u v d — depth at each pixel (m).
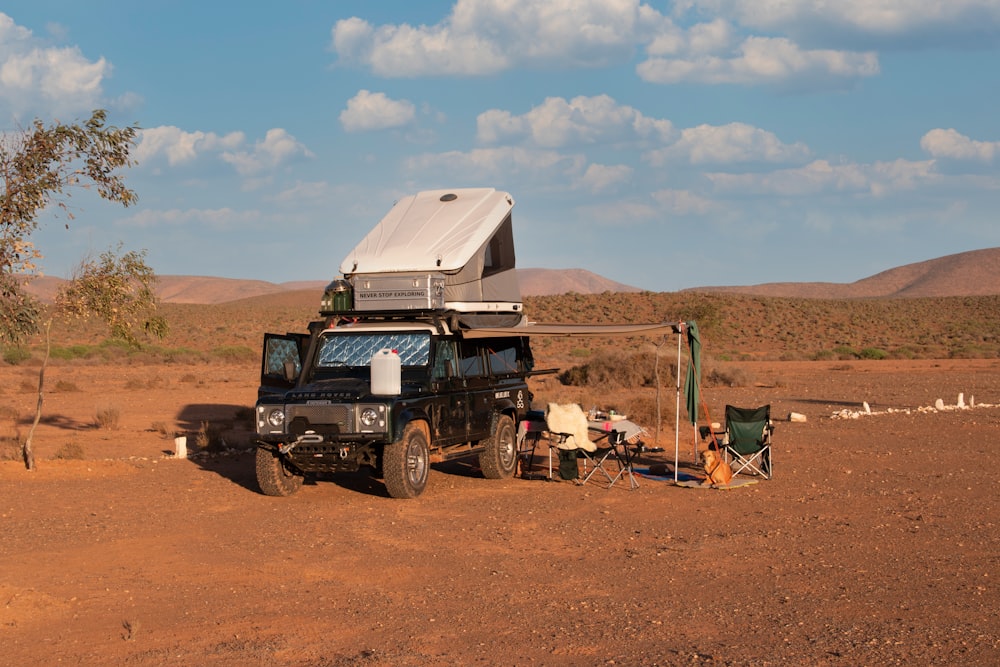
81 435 19.17
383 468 11.54
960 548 8.77
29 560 8.65
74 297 13.55
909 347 64.94
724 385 33.16
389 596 7.40
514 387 14.54
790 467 13.88
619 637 6.27
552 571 8.12
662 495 11.82
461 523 10.24
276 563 8.51
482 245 13.27
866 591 7.34
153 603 7.26
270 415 11.58
